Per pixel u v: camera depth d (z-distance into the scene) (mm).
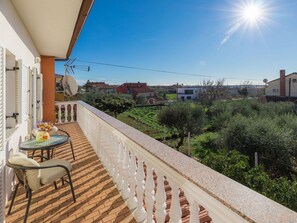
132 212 2512
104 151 3900
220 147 18375
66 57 8867
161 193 1807
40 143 3430
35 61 6398
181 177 1413
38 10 3840
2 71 2523
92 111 4883
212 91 35500
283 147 15531
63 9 3828
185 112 22516
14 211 2602
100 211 2572
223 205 1046
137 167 2379
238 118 19750
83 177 3500
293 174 14781
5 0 3045
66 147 5277
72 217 2469
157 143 2025
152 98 42438
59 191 3061
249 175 10078
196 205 1332
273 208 927
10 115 3535
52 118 8812
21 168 2240
